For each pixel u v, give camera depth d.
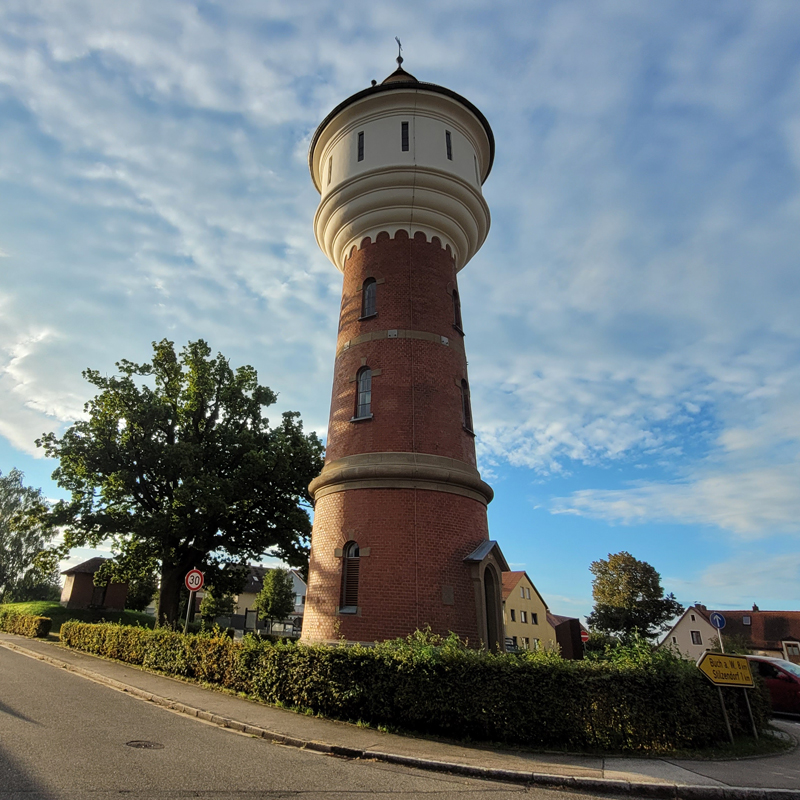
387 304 18.50
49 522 26.12
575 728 9.70
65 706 11.70
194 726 10.55
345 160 20.42
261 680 13.02
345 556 15.51
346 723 10.88
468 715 9.95
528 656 10.66
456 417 17.58
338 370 18.78
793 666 16.94
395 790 7.23
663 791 7.63
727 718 10.84
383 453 16.30
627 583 57.00
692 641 58.69
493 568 15.91
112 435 26.92
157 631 18.48
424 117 20.19
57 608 42.69
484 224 21.14
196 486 24.94
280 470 28.80
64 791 6.41
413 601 14.39
